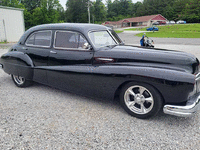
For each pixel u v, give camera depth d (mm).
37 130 2793
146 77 2777
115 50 3383
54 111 3424
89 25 3820
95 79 3330
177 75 2652
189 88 2605
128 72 2936
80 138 2604
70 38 3691
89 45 3465
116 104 3740
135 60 3143
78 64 3588
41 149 2373
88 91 3553
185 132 2744
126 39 22859
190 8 91312
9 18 20516
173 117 3193
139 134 2695
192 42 17328
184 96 2666
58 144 2473
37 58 4129
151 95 2877
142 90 2990
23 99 3986
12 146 2426
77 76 3533
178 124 2967
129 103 3182
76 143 2496
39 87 4797
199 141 2529
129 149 2373
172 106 2721
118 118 3156
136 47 3738
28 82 4602
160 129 2820
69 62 3676
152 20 85562
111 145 2453
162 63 3014
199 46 13836
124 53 3262
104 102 3842
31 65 4207
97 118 3160
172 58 3045
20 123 2990
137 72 2859
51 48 3930
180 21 78062
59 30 3844
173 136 2646
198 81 2957
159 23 78250
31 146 2430
